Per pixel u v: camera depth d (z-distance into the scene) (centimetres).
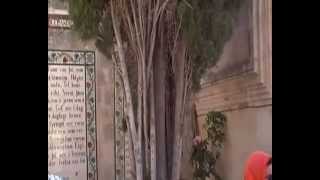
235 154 326
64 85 403
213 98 315
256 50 303
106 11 264
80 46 400
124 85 250
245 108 316
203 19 275
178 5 253
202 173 328
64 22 390
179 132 248
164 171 242
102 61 408
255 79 304
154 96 245
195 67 273
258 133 304
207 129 327
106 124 409
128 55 249
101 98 410
